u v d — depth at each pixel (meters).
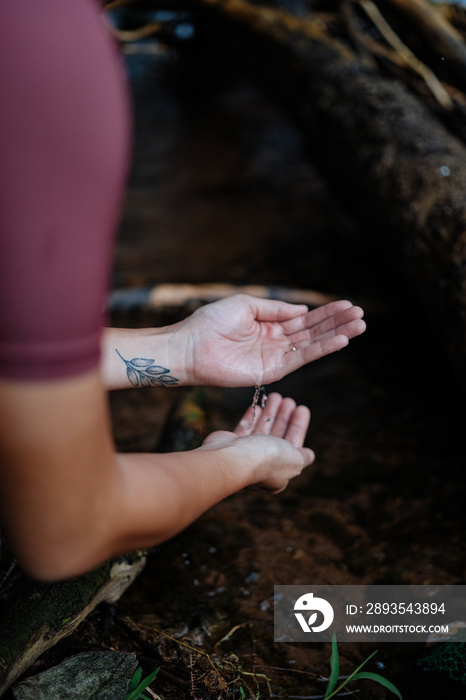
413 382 3.07
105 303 0.70
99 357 0.70
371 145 3.45
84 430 0.69
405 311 3.55
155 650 1.52
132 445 2.55
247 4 4.62
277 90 4.52
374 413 2.84
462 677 1.57
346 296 3.74
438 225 2.83
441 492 2.32
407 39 4.09
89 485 0.73
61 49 0.61
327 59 4.05
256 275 4.18
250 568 1.95
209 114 6.94
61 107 0.61
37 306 0.63
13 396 0.65
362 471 2.45
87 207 0.64
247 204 5.36
